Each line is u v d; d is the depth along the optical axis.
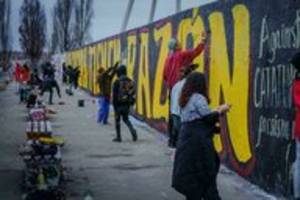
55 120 23.36
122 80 17.17
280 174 10.09
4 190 10.79
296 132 8.75
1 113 26.30
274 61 10.38
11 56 89.44
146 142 17.00
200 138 8.20
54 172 10.28
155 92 20.25
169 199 10.17
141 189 10.91
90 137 18.09
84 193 10.55
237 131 12.11
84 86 46.19
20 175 12.02
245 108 11.71
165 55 18.84
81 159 14.08
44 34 101.75
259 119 11.02
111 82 22.19
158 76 19.81
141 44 23.06
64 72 58.69
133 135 17.25
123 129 20.30
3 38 87.06
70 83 42.72
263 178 10.80
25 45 100.69
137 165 13.26
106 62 34.22
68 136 18.34
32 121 13.98
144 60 22.34
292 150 9.63
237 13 12.23
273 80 10.41
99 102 22.38
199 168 8.20
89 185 11.23
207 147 8.21
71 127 20.89
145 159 14.02
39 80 38.88
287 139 9.82
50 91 32.00
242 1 11.94
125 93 17.08
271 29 10.52
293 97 8.91
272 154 10.42
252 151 11.32
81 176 12.06
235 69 12.34
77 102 33.69
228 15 12.80
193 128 8.27
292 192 9.64
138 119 23.17
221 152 13.04
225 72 12.95
